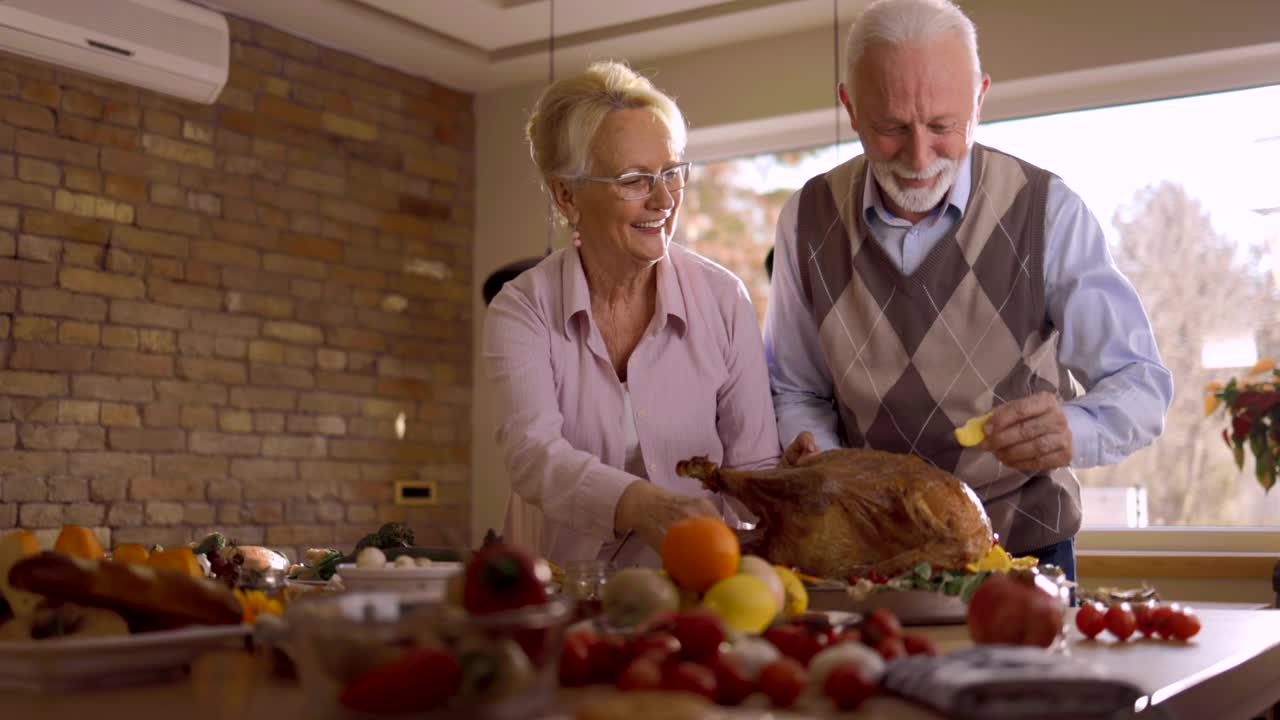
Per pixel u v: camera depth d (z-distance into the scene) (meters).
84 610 0.89
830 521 1.28
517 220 4.89
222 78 3.81
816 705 0.76
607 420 1.80
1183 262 3.77
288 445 4.32
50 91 3.77
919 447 1.83
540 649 0.69
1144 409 1.67
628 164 1.70
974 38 1.73
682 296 1.83
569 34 4.49
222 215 4.18
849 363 1.87
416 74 4.80
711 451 1.83
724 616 1.02
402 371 4.71
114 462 3.86
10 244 3.67
